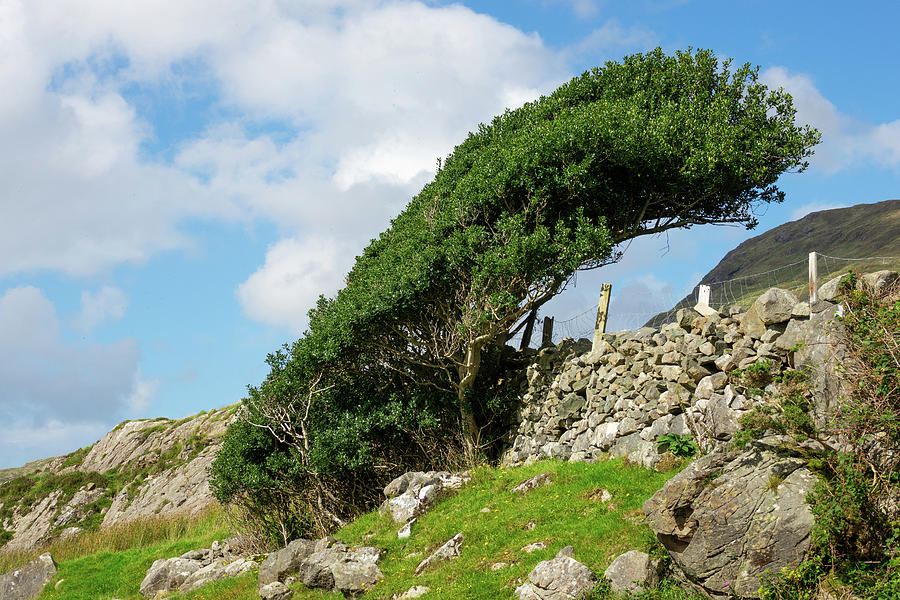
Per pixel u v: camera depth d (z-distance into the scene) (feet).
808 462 33.83
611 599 35.83
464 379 71.15
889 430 31.99
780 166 74.59
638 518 41.60
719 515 34.12
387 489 62.28
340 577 50.47
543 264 66.13
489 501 54.65
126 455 189.26
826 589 30.71
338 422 71.15
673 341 54.24
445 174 83.10
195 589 64.90
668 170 73.20
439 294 70.79
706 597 34.37
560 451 63.67
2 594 85.25
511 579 40.98
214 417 185.47
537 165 68.59
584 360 64.75
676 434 50.03
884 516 31.42
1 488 191.42
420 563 48.57
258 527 75.56
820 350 39.17
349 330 69.77
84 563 91.20
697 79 79.92
